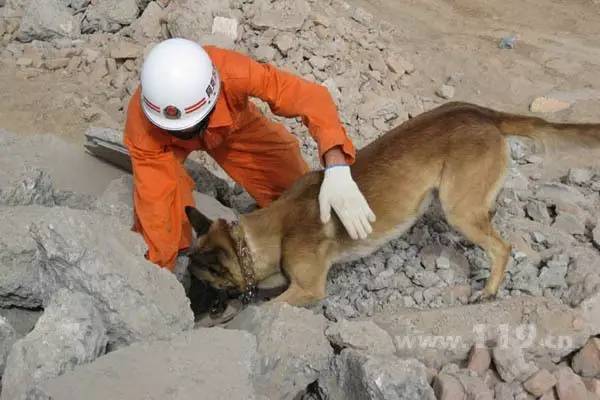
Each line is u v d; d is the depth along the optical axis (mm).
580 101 8516
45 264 4496
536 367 4734
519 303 5137
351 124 8039
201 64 5031
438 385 4480
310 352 4312
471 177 5402
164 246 5406
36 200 5355
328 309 5656
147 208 5348
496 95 8797
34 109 8078
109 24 9445
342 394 4301
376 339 4434
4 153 6379
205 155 7461
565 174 7191
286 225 5496
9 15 9727
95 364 3951
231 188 7129
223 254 5453
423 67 9289
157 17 9281
